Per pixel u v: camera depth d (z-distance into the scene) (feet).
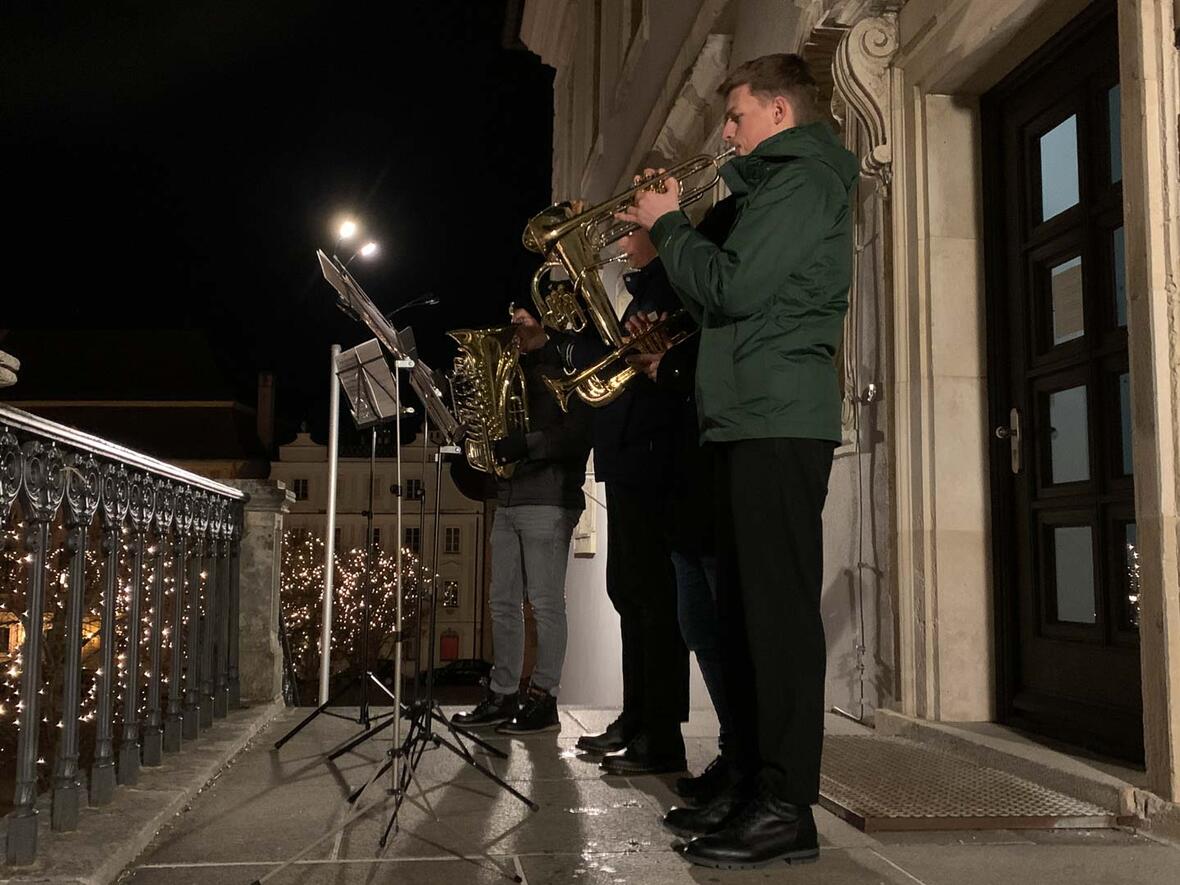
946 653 12.92
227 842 8.81
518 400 15.40
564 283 12.55
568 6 48.03
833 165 8.36
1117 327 11.04
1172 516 8.54
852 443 15.37
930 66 13.32
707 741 13.99
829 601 16.03
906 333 13.73
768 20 18.84
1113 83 11.11
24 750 7.86
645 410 11.85
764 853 7.87
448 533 161.38
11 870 7.60
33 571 8.13
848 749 12.07
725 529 8.75
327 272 9.64
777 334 8.13
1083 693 11.27
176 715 12.29
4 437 7.57
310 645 122.72
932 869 7.91
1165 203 8.75
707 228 9.84
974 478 13.20
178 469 11.91
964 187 13.61
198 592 13.41
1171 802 8.55
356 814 8.41
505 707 15.44
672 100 25.26
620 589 11.94
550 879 7.71
